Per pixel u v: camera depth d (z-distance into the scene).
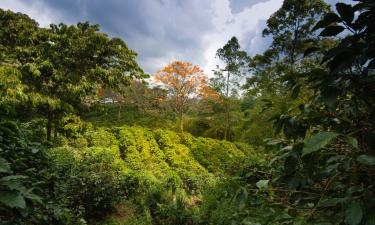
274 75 14.45
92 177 6.96
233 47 24.84
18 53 9.99
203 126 28.34
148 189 8.67
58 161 6.09
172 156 16.89
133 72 12.96
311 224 0.83
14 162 1.65
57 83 10.52
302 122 1.03
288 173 0.96
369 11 0.75
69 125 11.76
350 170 0.87
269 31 15.55
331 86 0.85
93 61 11.77
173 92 24.38
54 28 11.57
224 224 4.02
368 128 0.85
